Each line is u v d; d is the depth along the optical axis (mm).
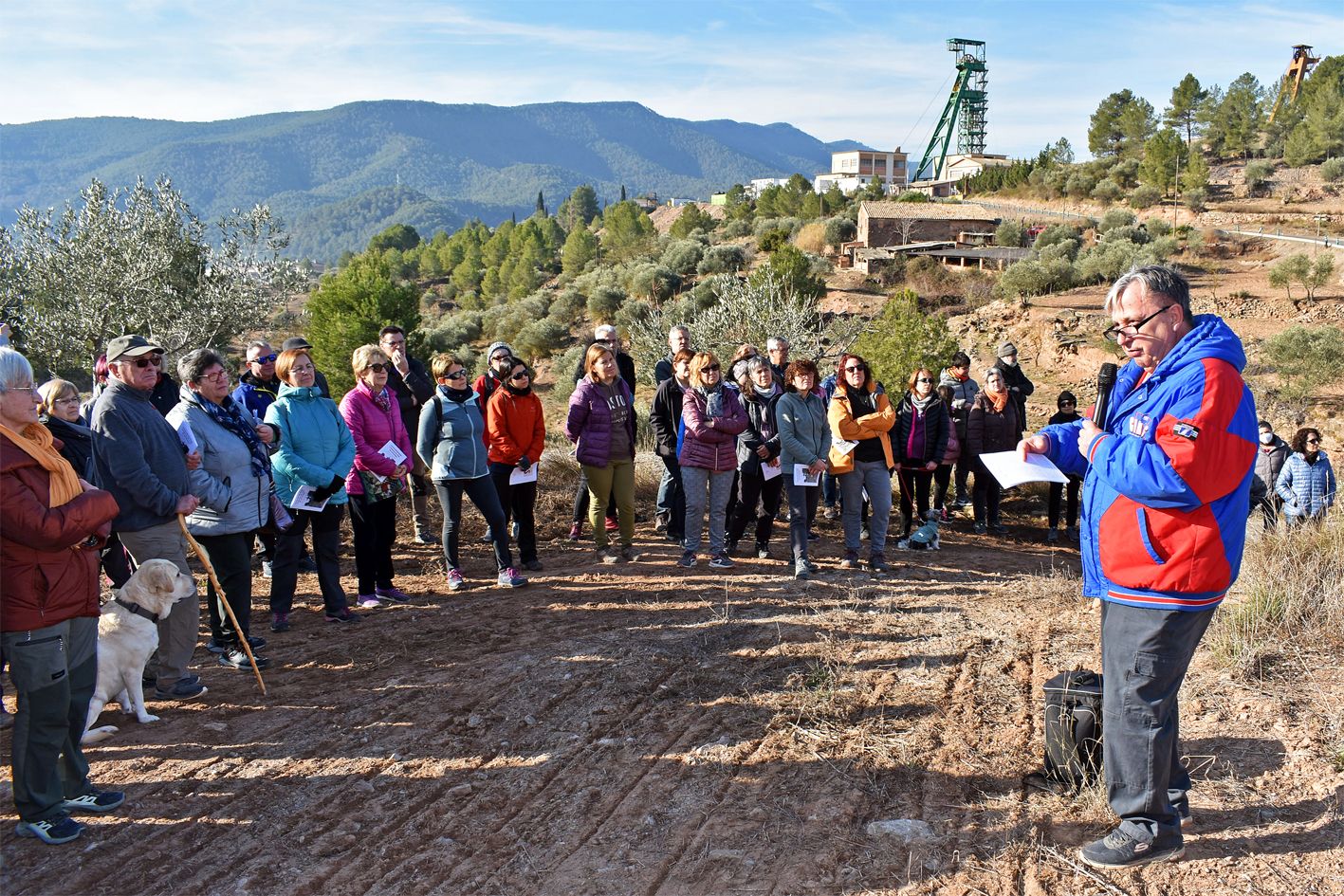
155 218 20141
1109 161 93562
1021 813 3723
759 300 18938
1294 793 3666
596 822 3771
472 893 3314
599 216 184250
